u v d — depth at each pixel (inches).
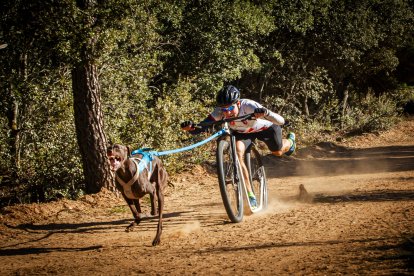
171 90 617.6
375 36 1008.9
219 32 759.1
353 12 963.3
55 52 455.2
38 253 247.8
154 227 292.4
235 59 777.6
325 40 951.6
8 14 453.1
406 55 1268.5
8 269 217.3
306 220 270.5
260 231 254.2
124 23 460.1
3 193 451.8
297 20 877.2
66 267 212.7
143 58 620.1
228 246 227.6
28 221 327.3
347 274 165.9
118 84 562.9
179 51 775.1
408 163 575.5
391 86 1254.9
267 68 901.8
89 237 278.5
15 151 480.4
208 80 756.6
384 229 229.5
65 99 465.7
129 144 482.3
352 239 216.7
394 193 340.8
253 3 817.5
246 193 294.4
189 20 748.0
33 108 483.5
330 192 376.2
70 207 360.2
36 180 441.7
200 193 422.3
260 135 305.4
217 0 738.8
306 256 195.9
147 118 495.8
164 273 189.9
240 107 290.4
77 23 396.8
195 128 297.3
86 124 390.0
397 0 1021.8
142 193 245.3
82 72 388.5
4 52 501.0
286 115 930.7
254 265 190.1
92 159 392.2
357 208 292.5
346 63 1004.6
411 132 1017.5
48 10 413.7
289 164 629.0
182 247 234.1
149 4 595.8
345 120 1033.5
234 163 285.3
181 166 522.9
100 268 205.9
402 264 170.4
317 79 979.9
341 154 742.5
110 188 395.2
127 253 230.8
